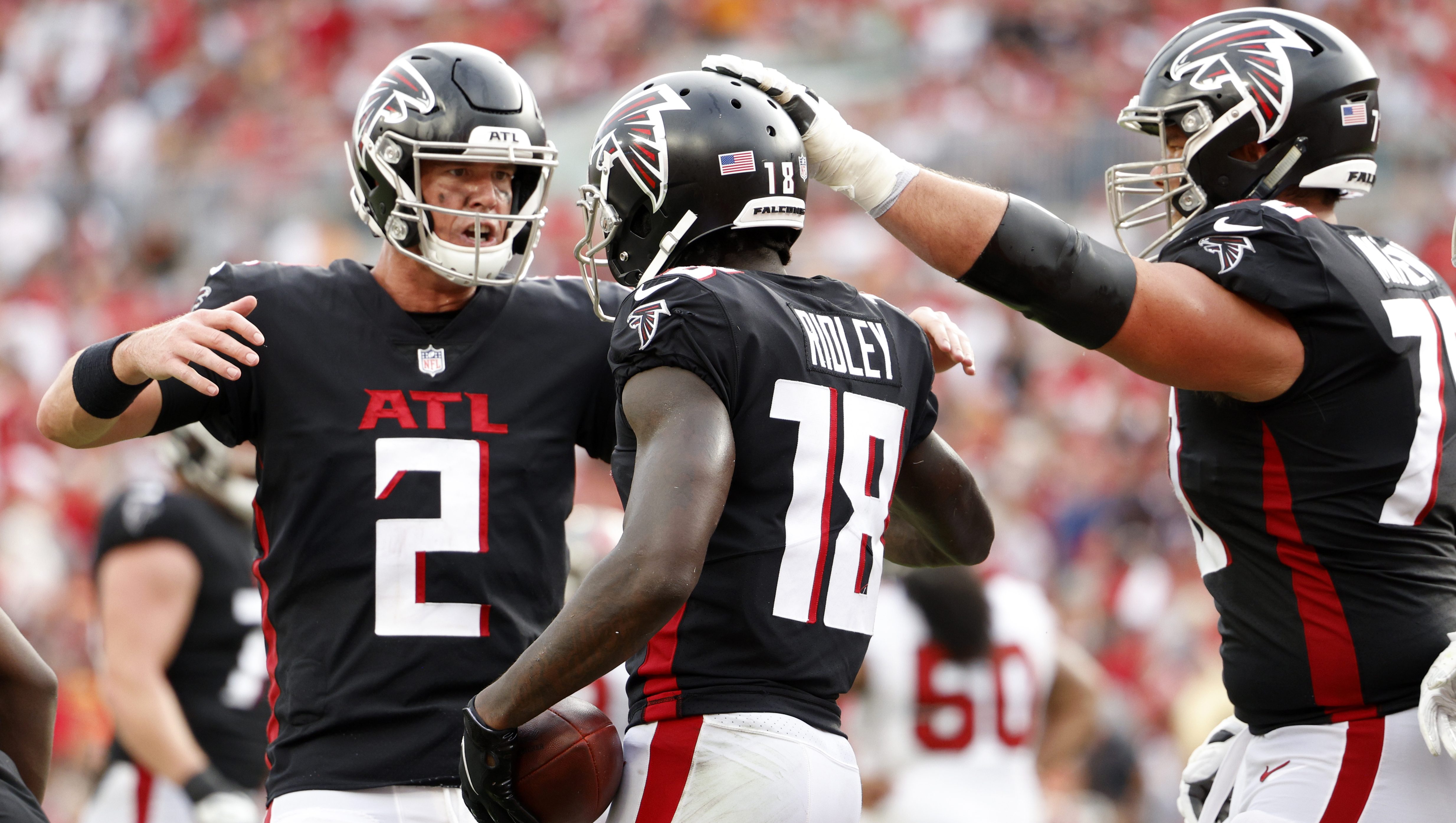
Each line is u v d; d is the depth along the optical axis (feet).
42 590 134.92
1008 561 128.16
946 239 32.45
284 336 35.14
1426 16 172.24
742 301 29.22
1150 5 188.44
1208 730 89.04
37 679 33.24
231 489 54.39
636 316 29.09
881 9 202.39
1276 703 33.53
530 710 27.55
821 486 29.48
